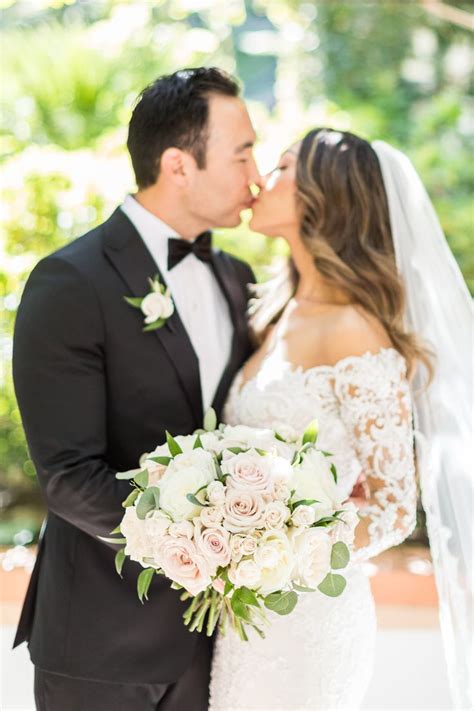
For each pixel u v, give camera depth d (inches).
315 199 121.7
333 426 116.0
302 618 112.0
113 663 111.3
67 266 113.9
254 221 126.6
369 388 114.3
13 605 203.3
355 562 111.7
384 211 123.8
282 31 355.3
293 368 118.6
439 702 172.6
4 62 272.1
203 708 117.9
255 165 125.0
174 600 113.5
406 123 320.5
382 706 171.0
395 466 113.9
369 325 118.0
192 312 123.3
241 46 368.2
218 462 98.6
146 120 121.9
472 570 121.4
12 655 190.4
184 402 116.0
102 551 113.1
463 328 126.3
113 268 116.2
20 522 229.1
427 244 126.1
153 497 95.7
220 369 124.0
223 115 121.2
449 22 340.5
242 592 93.0
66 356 111.3
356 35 345.1
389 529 112.5
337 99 335.3
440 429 124.6
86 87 268.4
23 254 231.1
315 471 97.5
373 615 118.6
